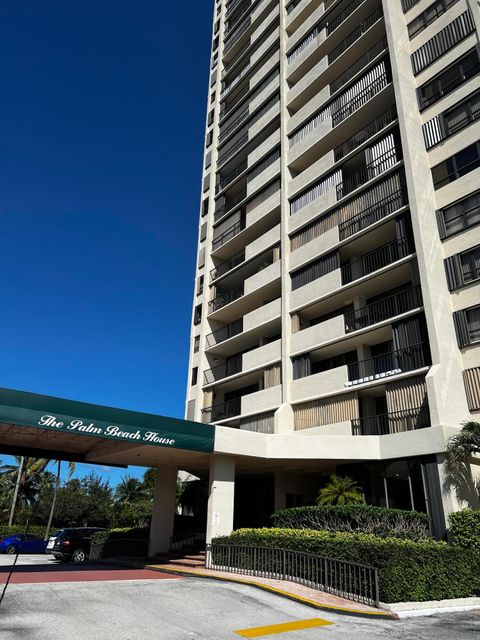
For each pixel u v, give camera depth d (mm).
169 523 20984
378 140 24578
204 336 34656
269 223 32188
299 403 24328
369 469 18516
